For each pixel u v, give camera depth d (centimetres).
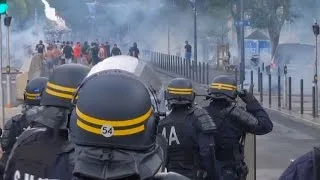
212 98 590
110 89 228
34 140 278
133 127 228
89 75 248
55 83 285
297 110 1891
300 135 1428
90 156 228
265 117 604
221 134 580
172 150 543
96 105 227
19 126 539
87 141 228
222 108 591
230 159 586
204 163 539
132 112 228
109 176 225
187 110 550
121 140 227
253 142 745
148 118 235
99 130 226
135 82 234
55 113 281
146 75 258
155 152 241
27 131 285
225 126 581
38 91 551
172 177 234
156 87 301
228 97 587
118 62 251
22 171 272
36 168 269
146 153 235
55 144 274
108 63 249
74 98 244
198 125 537
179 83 545
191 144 539
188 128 538
